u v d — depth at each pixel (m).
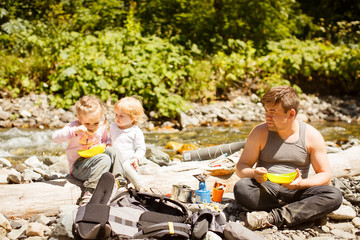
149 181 3.31
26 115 6.97
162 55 8.62
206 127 7.32
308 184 2.72
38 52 8.54
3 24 9.02
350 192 3.38
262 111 8.58
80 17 10.14
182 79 8.66
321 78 10.46
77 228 2.28
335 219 2.89
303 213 2.66
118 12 10.32
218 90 9.22
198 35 10.85
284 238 2.53
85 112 3.01
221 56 9.55
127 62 8.22
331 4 15.02
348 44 12.14
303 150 2.88
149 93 7.65
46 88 7.92
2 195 2.79
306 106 9.14
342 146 5.36
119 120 3.34
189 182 3.38
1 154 5.01
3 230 2.46
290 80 10.23
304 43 11.25
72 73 7.55
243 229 2.40
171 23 10.79
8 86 7.60
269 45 10.57
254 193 2.82
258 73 9.67
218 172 3.50
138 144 3.36
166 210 2.75
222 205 3.11
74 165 3.11
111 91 8.02
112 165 3.11
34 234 2.48
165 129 7.08
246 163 2.97
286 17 11.34
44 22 9.98
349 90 10.52
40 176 3.44
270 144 2.92
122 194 2.79
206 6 10.75
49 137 6.02
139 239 2.27
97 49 8.52
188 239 2.36
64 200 2.92
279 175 2.62
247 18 11.15
